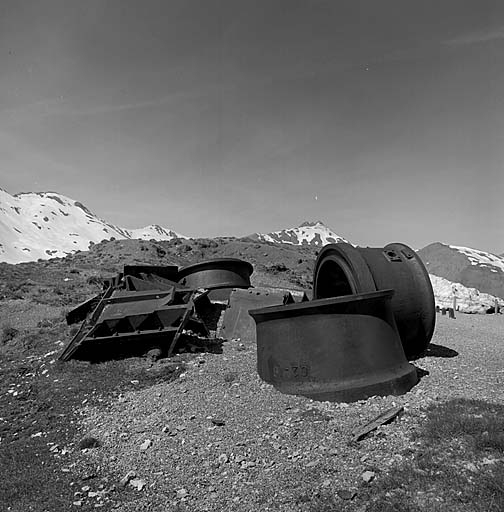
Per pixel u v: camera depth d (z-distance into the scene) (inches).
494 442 160.6
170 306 343.9
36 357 349.1
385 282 298.5
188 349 346.9
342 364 239.3
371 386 231.6
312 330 249.4
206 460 178.5
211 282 580.7
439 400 221.3
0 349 386.6
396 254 319.3
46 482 169.9
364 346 242.8
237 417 220.1
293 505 141.5
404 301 299.3
